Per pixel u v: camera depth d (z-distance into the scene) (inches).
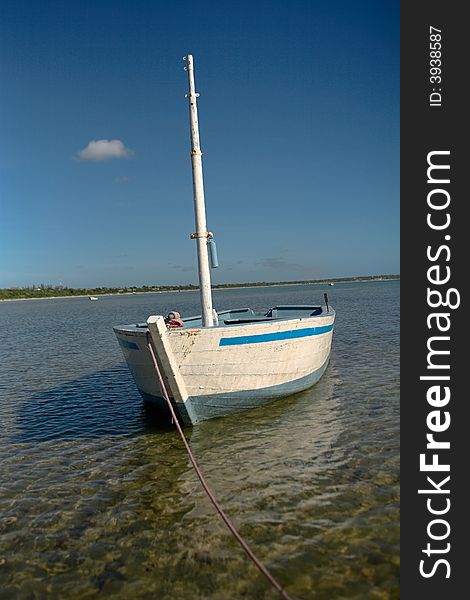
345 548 250.4
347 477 334.3
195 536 269.1
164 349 406.6
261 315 799.7
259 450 394.0
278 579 228.1
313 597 215.0
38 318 2456.9
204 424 461.7
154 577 236.2
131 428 478.0
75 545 267.7
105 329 1632.6
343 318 1505.9
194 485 336.2
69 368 844.6
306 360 541.0
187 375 429.7
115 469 374.3
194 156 481.4
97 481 353.1
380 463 356.2
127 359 487.2
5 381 751.1
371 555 244.1
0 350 1117.1
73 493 334.6
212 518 287.7
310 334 531.2
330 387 588.7
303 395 553.3
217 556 249.3
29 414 553.9
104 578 237.9
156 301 4798.2
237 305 2691.9
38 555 259.8
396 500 299.3
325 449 388.2
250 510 293.9
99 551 260.7
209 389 447.2
